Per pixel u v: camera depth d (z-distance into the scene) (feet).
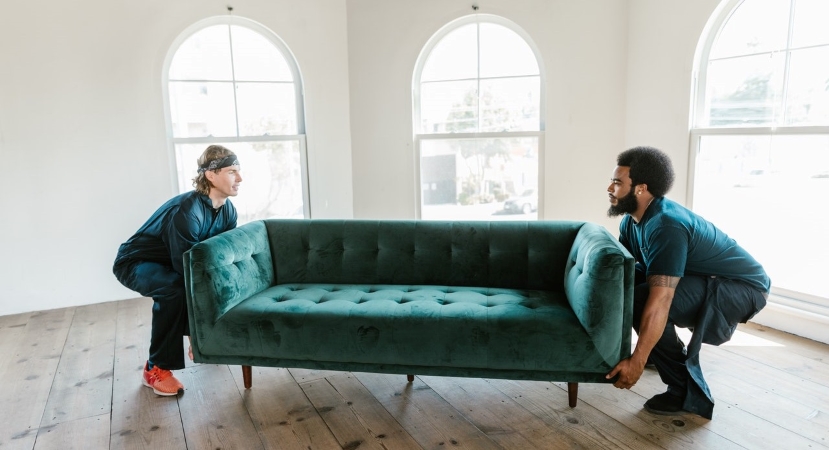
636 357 6.53
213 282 7.32
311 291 8.44
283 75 13.16
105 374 8.64
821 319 9.07
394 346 7.03
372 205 13.65
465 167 13.28
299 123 13.43
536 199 13.01
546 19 12.03
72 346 9.78
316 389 8.04
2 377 8.55
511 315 6.91
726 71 10.32
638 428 6.72
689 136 10.82
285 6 12.66
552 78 12.17
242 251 8.14
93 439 6.79
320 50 13.05
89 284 12.13
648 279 6.70
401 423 7.02
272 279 9.12
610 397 7.55
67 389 8.13
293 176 13.53
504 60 12.67
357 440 6.65
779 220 9.80
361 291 8.43
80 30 11.35
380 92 13.15
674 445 6.33
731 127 10.19
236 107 12.90
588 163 12.32
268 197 13.42
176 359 7.82
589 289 6.56
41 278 11.75
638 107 11.72
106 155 11.85
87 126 11.64
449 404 7.50
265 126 13.19
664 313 6.48
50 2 11.09
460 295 7.98
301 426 7.00
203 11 12.14
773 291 9.93
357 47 13.10
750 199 10.16
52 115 11.38
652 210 6.93
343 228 9.22
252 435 6.82
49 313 11.59
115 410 7.50
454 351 6.90
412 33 12.79
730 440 6.40
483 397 7.67
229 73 12.75
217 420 7.20
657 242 6.61
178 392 7.92
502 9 12.25
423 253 8.98
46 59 11.20
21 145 11.27
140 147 12.07
